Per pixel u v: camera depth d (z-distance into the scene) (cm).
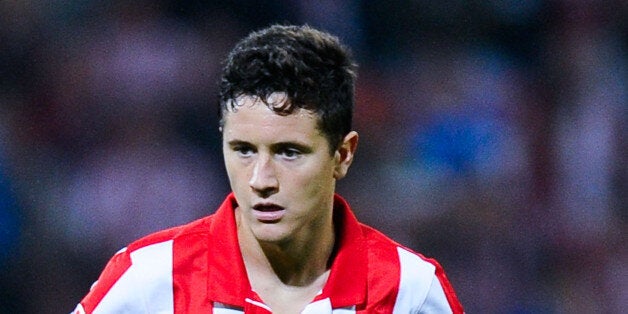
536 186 2117
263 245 780
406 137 2139
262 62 712
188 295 782
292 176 716
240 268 780
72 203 1992
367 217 2053
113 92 2067
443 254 2041
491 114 2170
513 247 2056
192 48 2108
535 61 2244
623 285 2047
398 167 2100
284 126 707
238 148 720
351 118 770
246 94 710
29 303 1938
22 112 2042
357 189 2075
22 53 2077
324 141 731
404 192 2077
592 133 2164
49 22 2106
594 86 2212
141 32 2108
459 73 2219
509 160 2125
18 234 1958
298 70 714
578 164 2138
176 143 2041
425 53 2234
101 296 785
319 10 2195
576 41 2245
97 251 1962
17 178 1991
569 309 2030
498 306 2017
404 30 2238
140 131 2042
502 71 2233
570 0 2284
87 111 2053
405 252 832
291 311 786
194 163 2033
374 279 806
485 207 2075
